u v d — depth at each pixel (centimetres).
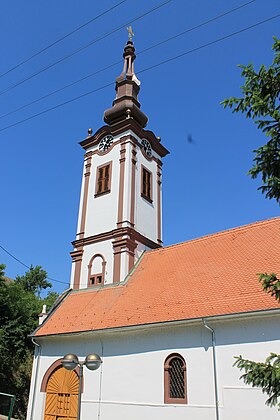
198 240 2441
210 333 1717
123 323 2003
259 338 1580
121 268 2589
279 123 1007
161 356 1830
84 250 2889
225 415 1538
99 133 3234
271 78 1025
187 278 2111
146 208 3000
